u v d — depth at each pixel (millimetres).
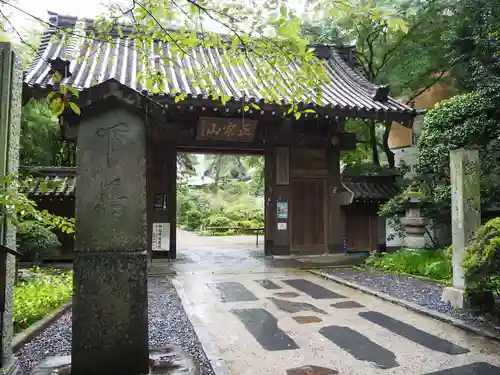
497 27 9742
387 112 11688
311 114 11438
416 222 10680
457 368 4363
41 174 11688
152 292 8156
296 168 13625
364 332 5609
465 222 6703
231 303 7277
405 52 14359
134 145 4043
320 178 13812
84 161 3934
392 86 14758
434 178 11352
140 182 4031
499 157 10250
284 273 10445
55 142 14641
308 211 13742
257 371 4297
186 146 12953
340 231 13773
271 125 13023
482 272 5746
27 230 9008
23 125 12758
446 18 12305
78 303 3838
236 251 15617
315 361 4574
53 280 7984
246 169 41344
